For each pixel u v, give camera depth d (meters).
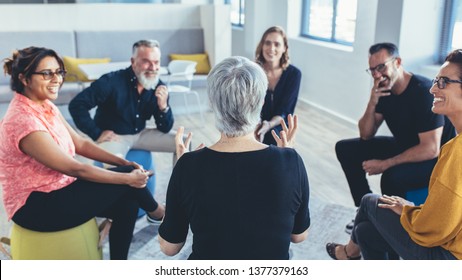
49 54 2.15
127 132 3.29
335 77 5.77
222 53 6.30
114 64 5.23
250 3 7.26
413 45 4.36
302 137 5.12
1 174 2.16
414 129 2.77
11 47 5.61
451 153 1.62
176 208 1.53
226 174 1.45
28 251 2.20
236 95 1.41
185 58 6.29
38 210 2.16
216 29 6.18
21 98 2.13
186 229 1.61
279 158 1.48
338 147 3.14
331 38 6.14
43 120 2.14
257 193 1.45
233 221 1.45
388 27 4.43
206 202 1.45
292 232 1.64
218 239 1.46
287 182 1.47
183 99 6.10
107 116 3.29
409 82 2.74
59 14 5.94
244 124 1.46
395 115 2.84
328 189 3.73
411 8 4.24
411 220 1.83
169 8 6.41
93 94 3.12
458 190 1.60
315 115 6.06
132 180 2.33
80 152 2.57
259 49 3.39
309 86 6.43
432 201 1.65
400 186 2.71
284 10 6.79
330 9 6.12
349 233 3.01
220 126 1.48
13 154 2.10
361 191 3.13
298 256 2.74
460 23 4.24
